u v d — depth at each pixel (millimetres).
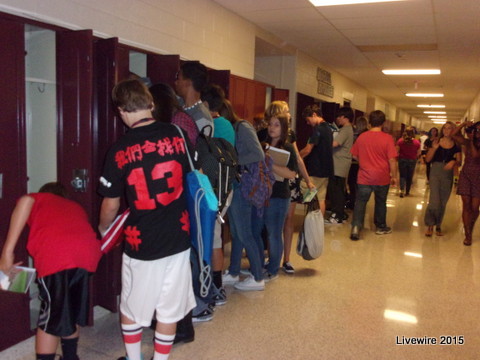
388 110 17078
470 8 4527
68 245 1943
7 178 2273
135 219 1867
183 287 1954
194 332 2617
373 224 5965
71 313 1949
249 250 3223
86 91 2422
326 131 5242
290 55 7238
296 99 7344
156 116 2320
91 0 2910
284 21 5461
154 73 3127
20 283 1964
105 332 2643
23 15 2400
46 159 2674
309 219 3674
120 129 2641
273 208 3328
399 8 4684
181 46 4027
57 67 2492
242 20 5277
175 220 1903
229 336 2609
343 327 2771
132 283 1892
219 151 2508
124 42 3258
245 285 3330
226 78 3877
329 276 3742
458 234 5531
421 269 4020
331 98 9453
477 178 4852
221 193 2516
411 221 6250
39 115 2648
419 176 13938
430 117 27219
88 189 2488
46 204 2021
